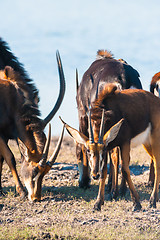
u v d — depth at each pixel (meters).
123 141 29.25
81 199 31.84
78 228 24.81
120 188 33.50
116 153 32.34
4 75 33.97
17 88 32.72
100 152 26.98
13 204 29.70
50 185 36.25
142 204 30.41
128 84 35.16
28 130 31.33
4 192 33.12
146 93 31.53
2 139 31.95
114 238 23.38
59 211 28.30
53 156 30.34
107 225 25.45
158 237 23.83
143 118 30.16
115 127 27.50
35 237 23.19
